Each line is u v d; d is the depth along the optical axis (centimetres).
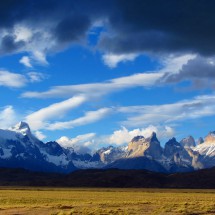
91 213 8538
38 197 18150
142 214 8425
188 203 11575
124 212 8650
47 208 9969
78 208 10031
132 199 16600
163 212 8831
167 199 16412
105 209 9375
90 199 16588
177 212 8838
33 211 9338
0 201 14325
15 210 9575
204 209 9519
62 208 10056
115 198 17725
